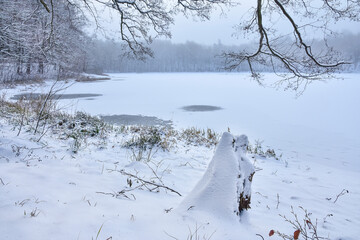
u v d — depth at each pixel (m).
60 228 1.74
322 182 4.69
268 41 5.43
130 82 39.69
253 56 5.88
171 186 3.51
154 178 3.71
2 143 4.01
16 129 5.54
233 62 6.16
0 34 12.17
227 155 2.57
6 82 20.14
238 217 2.19
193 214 2.15
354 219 3.05
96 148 5.40
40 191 2.41
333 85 33.00
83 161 4.06
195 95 23.14
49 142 4.98
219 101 19.39
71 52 24.33
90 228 1.78
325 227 2.69
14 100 14.13
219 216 2.14
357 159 7.00
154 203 2.57
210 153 6.50
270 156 6.86
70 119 7.81
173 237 1.79
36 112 7.88
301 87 30.50
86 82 33.81
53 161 3.73
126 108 15.52
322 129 10.86
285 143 8.63
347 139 9.26
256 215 2.80
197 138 8.11
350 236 2.48
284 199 3.62
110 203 2.35
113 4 7.48
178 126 11.06
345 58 5.06
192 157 5.79
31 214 1.86
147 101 18.80
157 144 6.38
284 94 24.00
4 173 2.81
